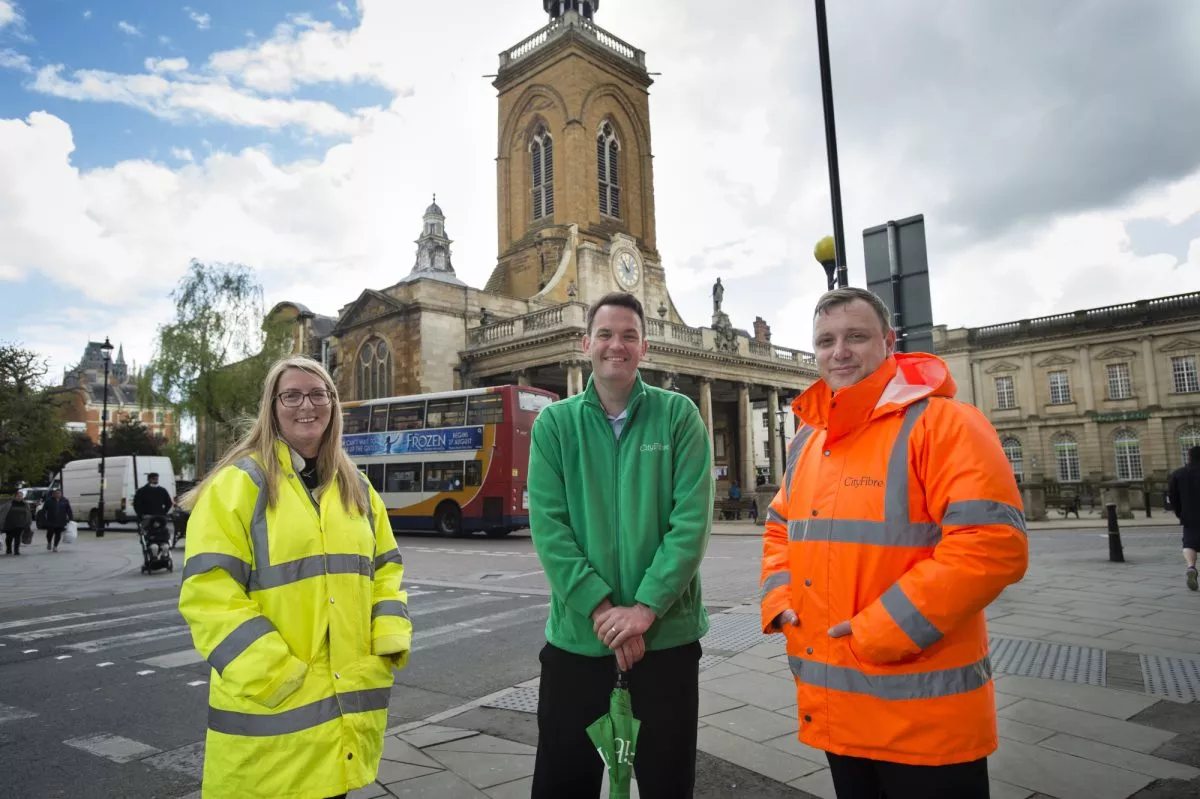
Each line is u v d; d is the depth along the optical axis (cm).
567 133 4450
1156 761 410
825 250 1009
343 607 255
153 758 476
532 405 2370
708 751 440
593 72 4616
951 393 256
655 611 260
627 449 290
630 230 4778
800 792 385
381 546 293
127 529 3753
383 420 2558
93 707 589
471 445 2345
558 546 277
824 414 274
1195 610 841
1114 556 1312
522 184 4756
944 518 226
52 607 1116
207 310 3600
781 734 468
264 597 247
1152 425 4847
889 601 223
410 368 3653
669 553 269
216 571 238
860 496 247
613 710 261
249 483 255
